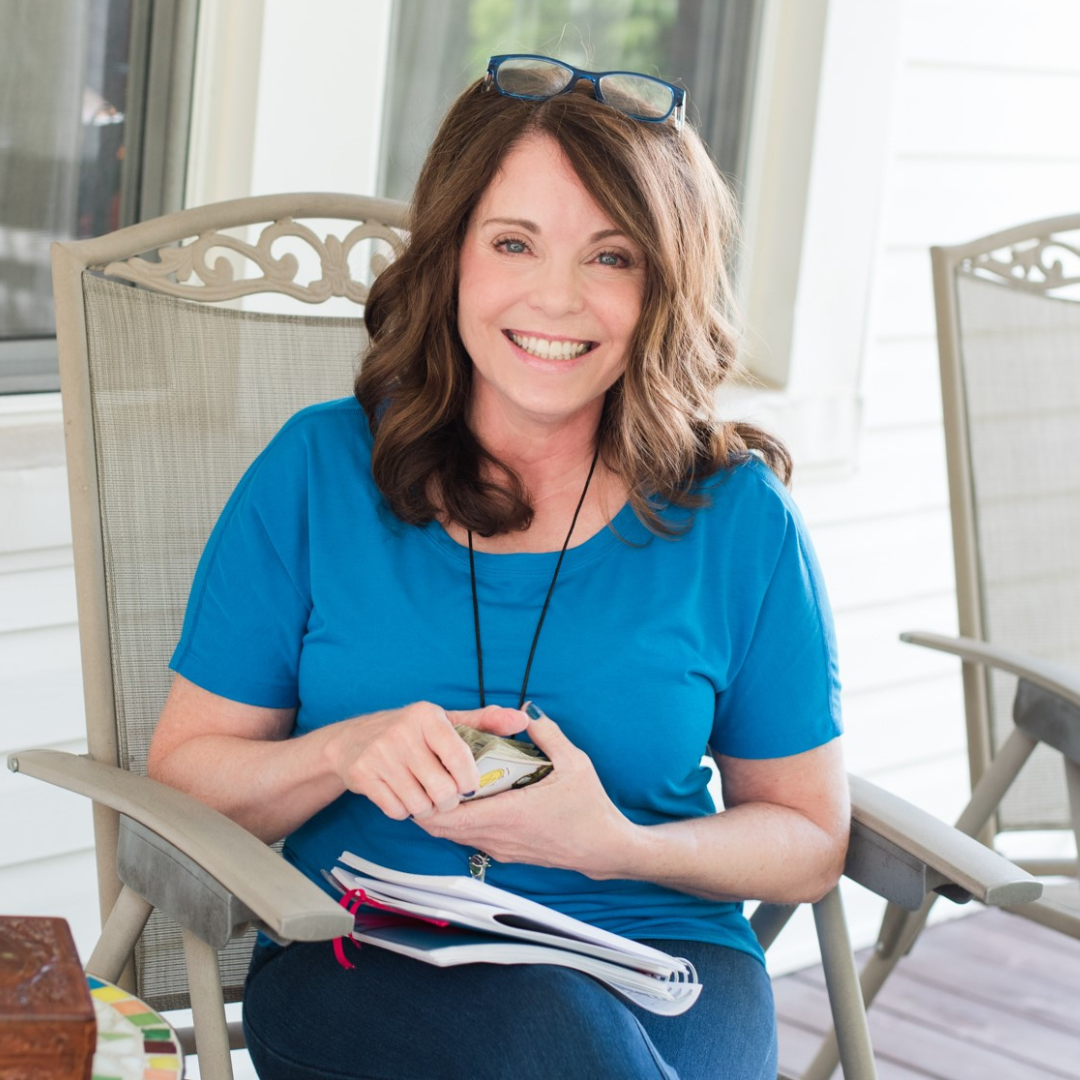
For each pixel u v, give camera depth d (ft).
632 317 4.77
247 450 5.51
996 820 7.20
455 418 4.92
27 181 6.92
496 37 8.27
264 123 7.06
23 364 7.00
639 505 4.89
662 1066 4.09
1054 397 7.49
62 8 6.80
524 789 4.36
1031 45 9.82
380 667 4.77
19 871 6.90
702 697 4.84
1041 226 7.56
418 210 4.92
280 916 3.71
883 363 9.72
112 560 5.15
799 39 8.96
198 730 4.85
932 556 10.21
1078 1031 8.79
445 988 4.25
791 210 9.10
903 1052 8.38
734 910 5.05
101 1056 3.29
